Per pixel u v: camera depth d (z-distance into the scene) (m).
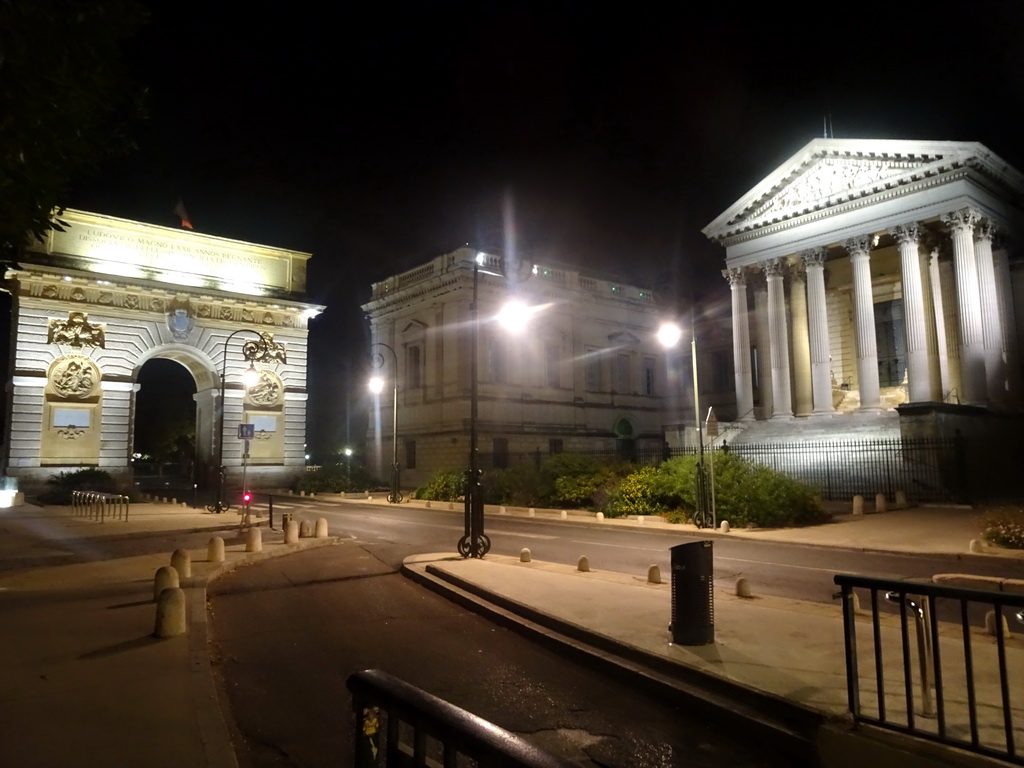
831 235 39.25
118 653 8.65
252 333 47.47
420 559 16.38
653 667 7.89
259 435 47.69
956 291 36.03
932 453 29.41
